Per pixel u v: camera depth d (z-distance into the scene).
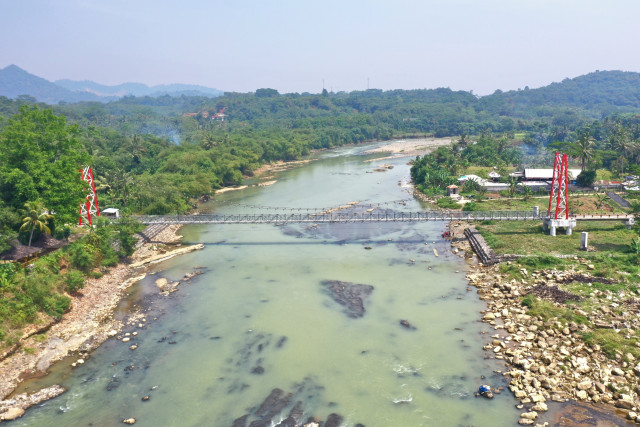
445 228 95.06
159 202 103.31
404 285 65.00
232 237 91.94
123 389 42.03
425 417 37.50
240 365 45.62
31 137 65.12
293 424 37.00
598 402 37.88
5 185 64.94
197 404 39.78
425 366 44.75
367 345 48.94
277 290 64.31
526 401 38.66
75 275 60.38
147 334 52.28
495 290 60.75
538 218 83.50
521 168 155.75
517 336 48.66
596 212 94.44
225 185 152.62
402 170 176.50
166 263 76.56
